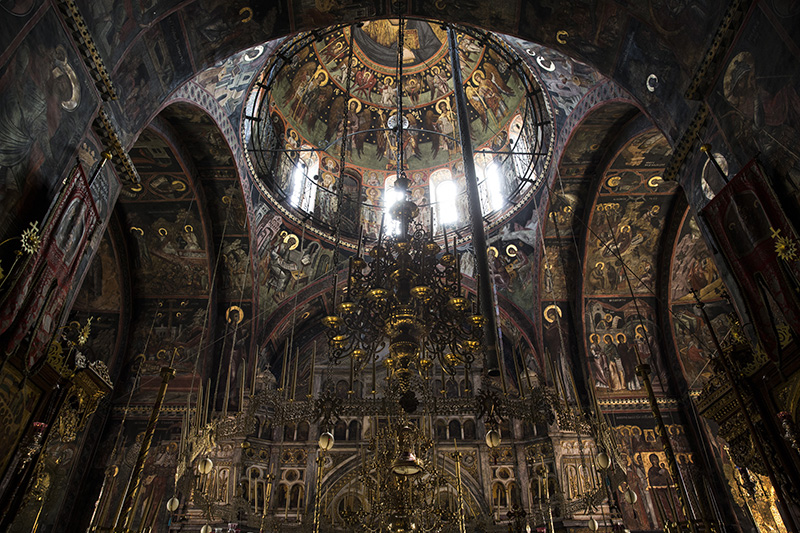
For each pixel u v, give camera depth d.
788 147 6.69
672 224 16.86
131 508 6.68
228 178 15.59
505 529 15.59
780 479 7.07
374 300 9.61
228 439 16.16
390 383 11.97
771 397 7.35
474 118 21.44
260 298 18.28
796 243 6.43
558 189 16.52
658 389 17.02
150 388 16.59
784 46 6.60
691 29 8.36
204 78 12.64
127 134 9.06
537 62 14.58
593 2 9.65
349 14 10.91
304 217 18.92
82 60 7.55
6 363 6.06
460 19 11.16
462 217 20.56
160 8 8.76
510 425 17.45
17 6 6.08
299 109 20.28
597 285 17.77
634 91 10.32
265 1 10.04
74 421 7.73
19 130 6.33
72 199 7.10
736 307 8.06
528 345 18.33
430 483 11.45
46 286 6.70
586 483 15.45
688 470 15.60
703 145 7.86
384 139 22.59
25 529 13.14
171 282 17.22
